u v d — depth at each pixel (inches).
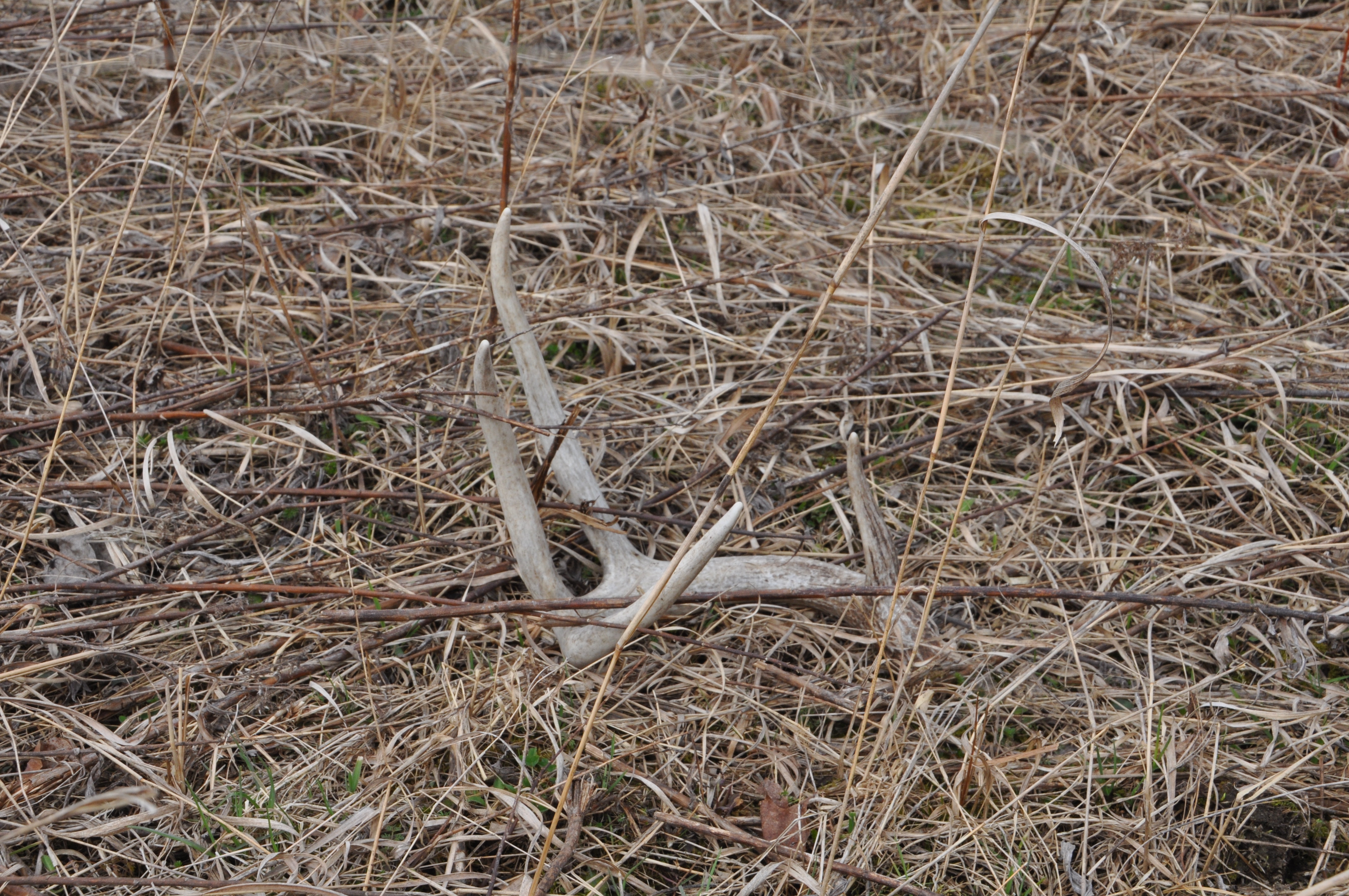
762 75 158.4
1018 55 161.6
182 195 118.4
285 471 97.2
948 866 72.5
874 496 95.2
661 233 129.5
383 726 78.0
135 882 64.4
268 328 111.7
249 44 145.6
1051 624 89.7
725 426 104.6
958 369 112.6
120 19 148.8
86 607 85.0
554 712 78.7
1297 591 92.7
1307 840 75.1
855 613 88.0
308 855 69.2
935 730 80.3
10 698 76.8
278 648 83.3
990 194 69.9
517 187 116.8
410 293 117.8
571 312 112.7
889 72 162.1
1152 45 164.7
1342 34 160.6
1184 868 72.9
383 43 153.0
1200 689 84.0
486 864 71.2
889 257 126.6
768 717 82.3
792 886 71.4
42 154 127.3
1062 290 125.4
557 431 85.7
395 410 99.7
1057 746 78.9
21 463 95.0
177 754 72.6
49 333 103.8
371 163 133.0
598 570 92.5
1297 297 122.0
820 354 114.5
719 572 88.0
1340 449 104.7
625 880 70.4
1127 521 98.0
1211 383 109.5
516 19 94.9
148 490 89.4
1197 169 141.9
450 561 91.6
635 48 155.4
